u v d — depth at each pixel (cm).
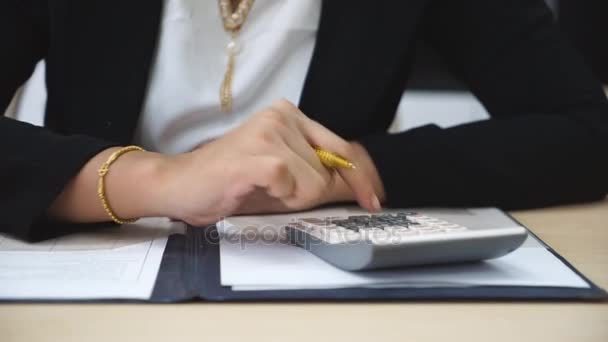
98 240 79
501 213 96
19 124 87
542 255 75
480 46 122
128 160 81
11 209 79
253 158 74
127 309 60
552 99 116
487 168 99
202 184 76
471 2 122
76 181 80
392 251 65
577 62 120
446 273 68
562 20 231
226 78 112
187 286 64
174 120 111
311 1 114
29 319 57
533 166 102
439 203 98
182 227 85
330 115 114
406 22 115
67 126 109
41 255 73
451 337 55
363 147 98
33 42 109
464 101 244
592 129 109
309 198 77
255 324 57
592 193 107
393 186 95
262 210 91
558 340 55
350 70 114
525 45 120
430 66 240
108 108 107
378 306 61
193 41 109
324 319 58
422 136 101
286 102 83
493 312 60
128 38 107
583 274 72
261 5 113
